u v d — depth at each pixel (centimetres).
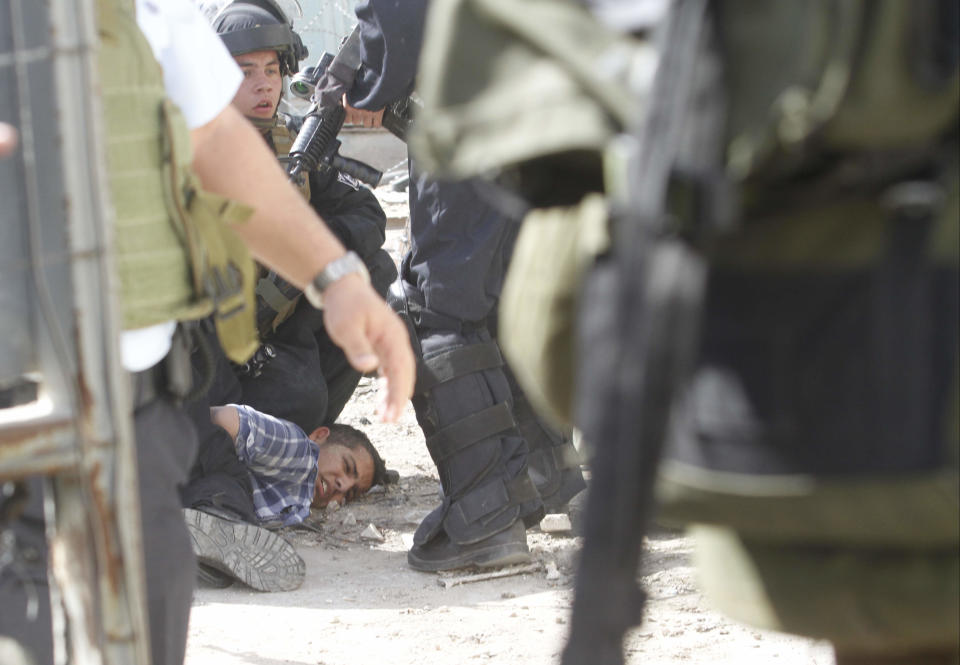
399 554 701
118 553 247
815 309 190
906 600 202
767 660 508
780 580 214
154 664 311
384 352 346
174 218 296
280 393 765
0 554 279
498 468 662
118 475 245
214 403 723
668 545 685
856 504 193
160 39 321
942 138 187
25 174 242
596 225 211
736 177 180
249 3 778
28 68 240
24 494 265
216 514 641
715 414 197
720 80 181
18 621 279
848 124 177
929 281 187
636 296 175
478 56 207
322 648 545
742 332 194
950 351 186
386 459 893
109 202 242
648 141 179
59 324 242
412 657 533
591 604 171
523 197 212
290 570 637
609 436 174
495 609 604
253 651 539
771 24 178
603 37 196
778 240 191
